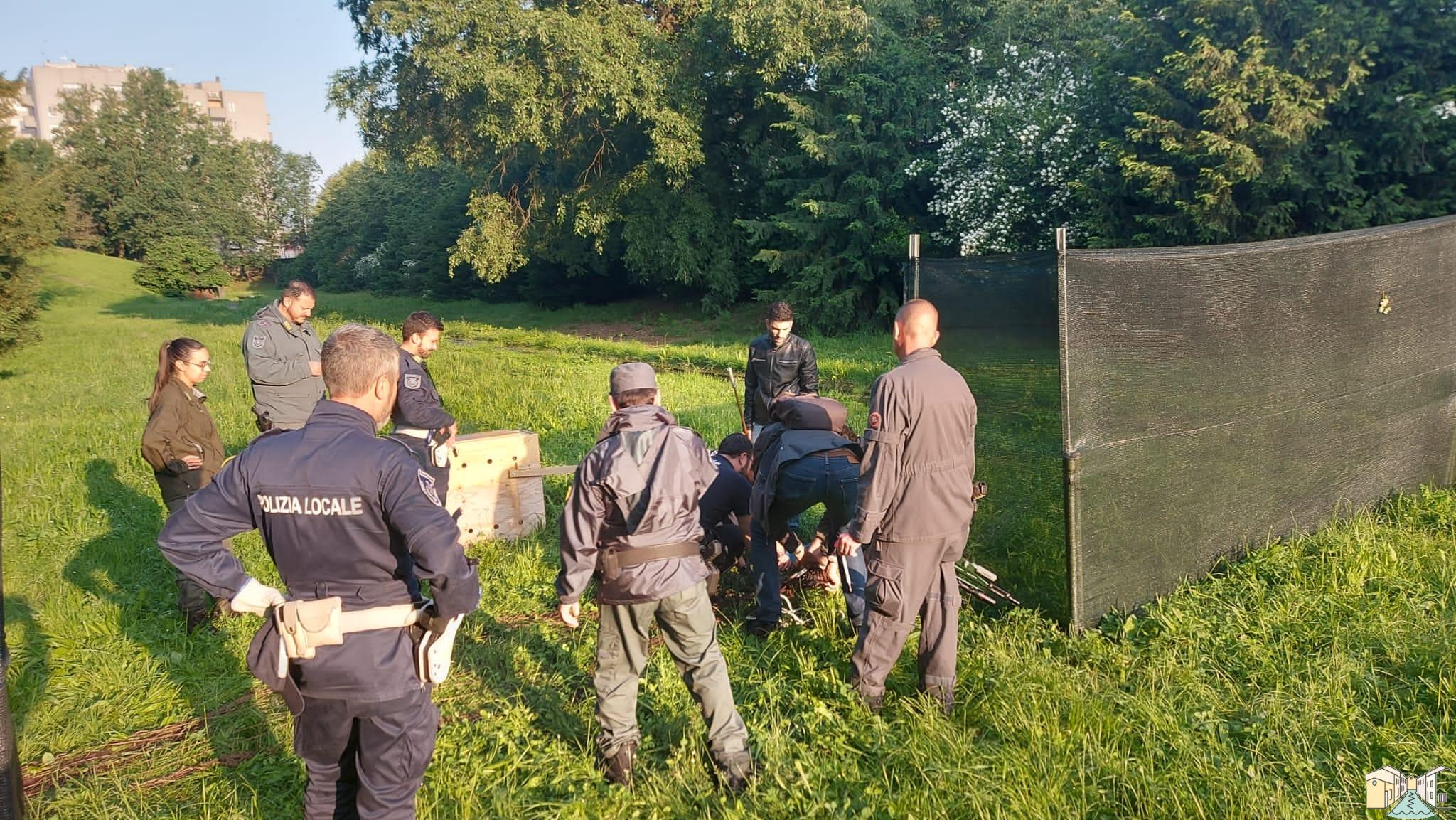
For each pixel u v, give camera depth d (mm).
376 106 23281
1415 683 3502
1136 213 14664
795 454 4207
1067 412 3873
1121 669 3715
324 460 2355
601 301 31375
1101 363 3988
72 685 4180
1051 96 15852
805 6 18469
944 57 19828
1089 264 3885
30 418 11992
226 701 4090
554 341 19625
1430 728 3236
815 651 4199
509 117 19422
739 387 11977
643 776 3244
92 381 15891
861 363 14352
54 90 98438
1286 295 4742
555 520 6441
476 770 3281
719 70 21203
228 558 2373
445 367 14570
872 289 21109
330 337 2533
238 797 3299
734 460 4691
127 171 61594
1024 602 4324
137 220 60688
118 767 3551
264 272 70312
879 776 3188
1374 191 12242
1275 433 4824
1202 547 4562
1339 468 5246
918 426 3316
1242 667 3721
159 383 5023
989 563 4582
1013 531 4355
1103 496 4059
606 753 3227
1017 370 4215
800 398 4660
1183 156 12641
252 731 3834
